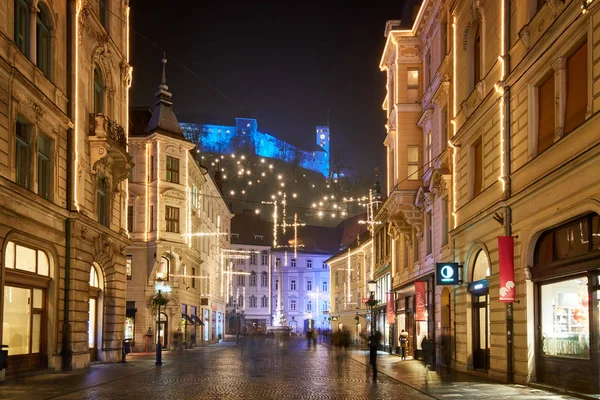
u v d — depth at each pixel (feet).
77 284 88.84
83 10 93.25
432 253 103.81
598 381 50.08
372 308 148.05
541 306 61.26
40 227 77.97
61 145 86.28
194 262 191.72
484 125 75.46
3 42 68.85
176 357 129.49
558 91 55.98
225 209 274.16
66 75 89.15
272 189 565.94
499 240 64.49
